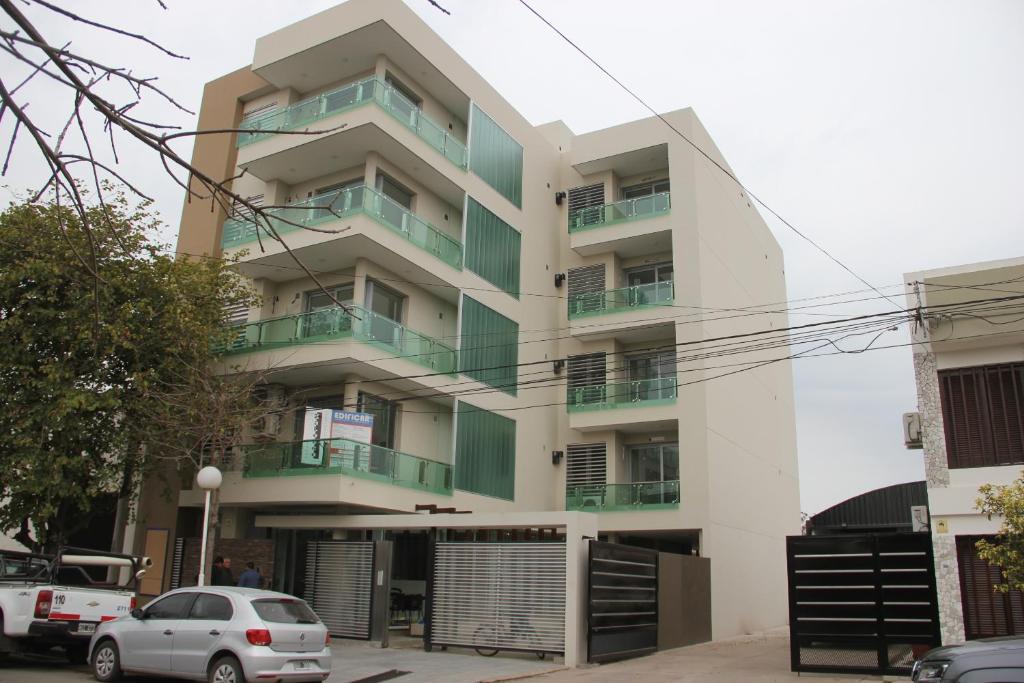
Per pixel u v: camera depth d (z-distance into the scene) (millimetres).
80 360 17766
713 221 28328
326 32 23641
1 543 24328
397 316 24422
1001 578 13562
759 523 28844
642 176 30062
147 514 23469
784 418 34188
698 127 28094
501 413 25984
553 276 29984
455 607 17469
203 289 20094
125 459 19125
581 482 27594
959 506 14078
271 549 20500
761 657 18141
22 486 17016
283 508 22625
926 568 14273
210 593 12562
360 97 22750
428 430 24562
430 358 23594
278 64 24609
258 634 11695
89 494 18156
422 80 25422
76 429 17609
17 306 17297
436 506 20844
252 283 24766
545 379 28250
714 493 24906
